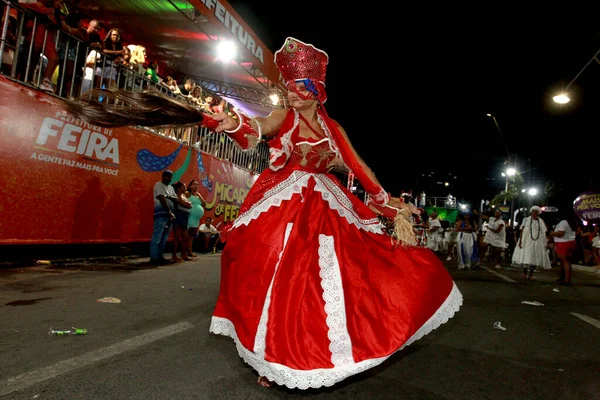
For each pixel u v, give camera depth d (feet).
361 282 8.13
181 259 28.37
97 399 7.38
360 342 7.57
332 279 7.91
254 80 40.86
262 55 38.40
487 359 11.30
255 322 7.50
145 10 29.40
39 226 19.98
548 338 13.80
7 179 18.38
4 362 8.70
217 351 10.32
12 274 17.89
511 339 13.42
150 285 18.21
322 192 8.69
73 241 21.93
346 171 9.51
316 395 8.21
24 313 12.32
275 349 7.17
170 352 10.02
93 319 12.28
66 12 22.34
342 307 7.72
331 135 8.61
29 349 9.52
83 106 6.93
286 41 8.33
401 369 10.14
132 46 30.81
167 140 29.48
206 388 8.14
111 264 23.75
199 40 33.37
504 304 19.88
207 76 42.75
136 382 8.20
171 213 25.16
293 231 8.03
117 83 24.80
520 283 29.37
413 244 8.74
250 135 7.73
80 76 22.74
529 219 32.65
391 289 8.20
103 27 32.81
